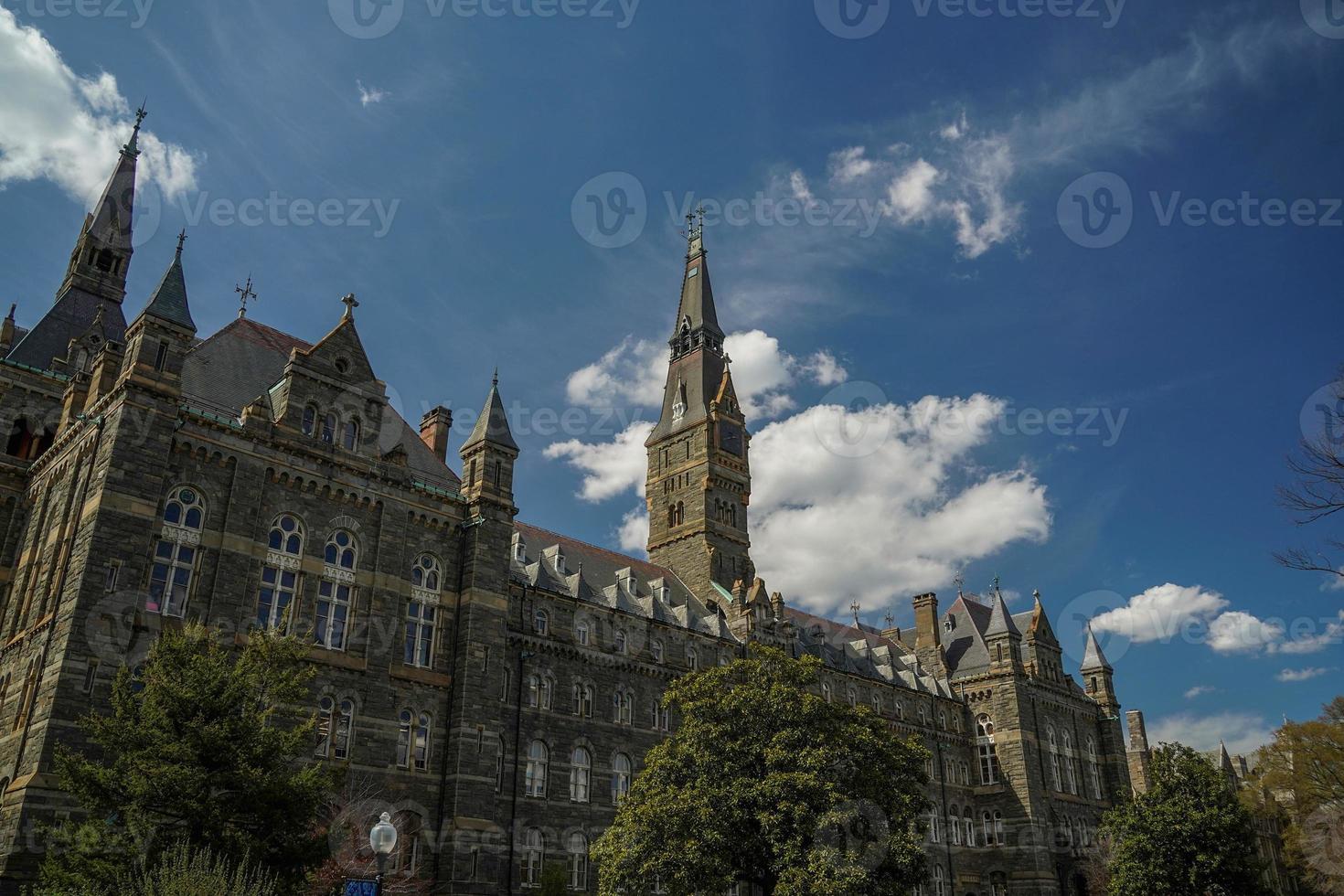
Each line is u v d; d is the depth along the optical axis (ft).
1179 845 219.82
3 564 161.79
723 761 153.48
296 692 123.24
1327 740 285.84
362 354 177.27
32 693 134.10
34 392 173.37
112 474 137.39
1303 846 290.35
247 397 170.60
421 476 188.96
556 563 230.48
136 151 212.84
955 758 317.63
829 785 145.59
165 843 103.96
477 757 166.40
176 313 150.41
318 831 120.67
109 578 133.69
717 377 339.36
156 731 107.45
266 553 153.48
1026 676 331.16
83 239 199.41
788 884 138.41
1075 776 334.03
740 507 317.63
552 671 206.80
